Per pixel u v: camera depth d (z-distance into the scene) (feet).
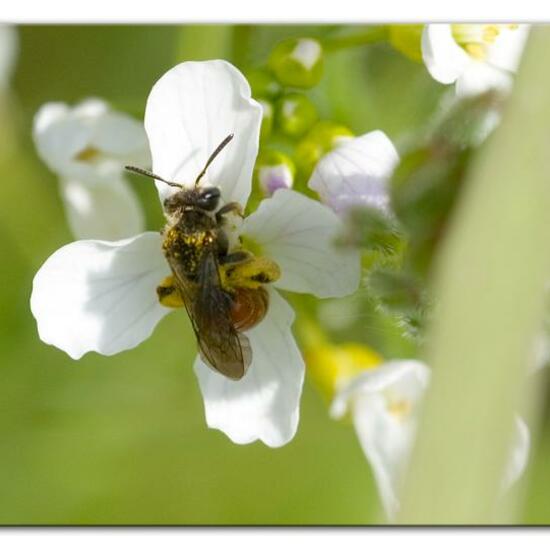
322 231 0.51
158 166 0.51
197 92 0.51
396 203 0.46
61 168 0.57
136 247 0.52
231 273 0.52
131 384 0.61
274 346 0.52
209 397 0.52
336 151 0.51
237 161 0.51
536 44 0.43
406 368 0.54
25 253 0.62
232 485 0.62
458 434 0.42
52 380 0.61
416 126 0.52
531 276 0.42
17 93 0.61
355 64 0.55
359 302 0.54
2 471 0.61
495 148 0.43
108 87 0.61
